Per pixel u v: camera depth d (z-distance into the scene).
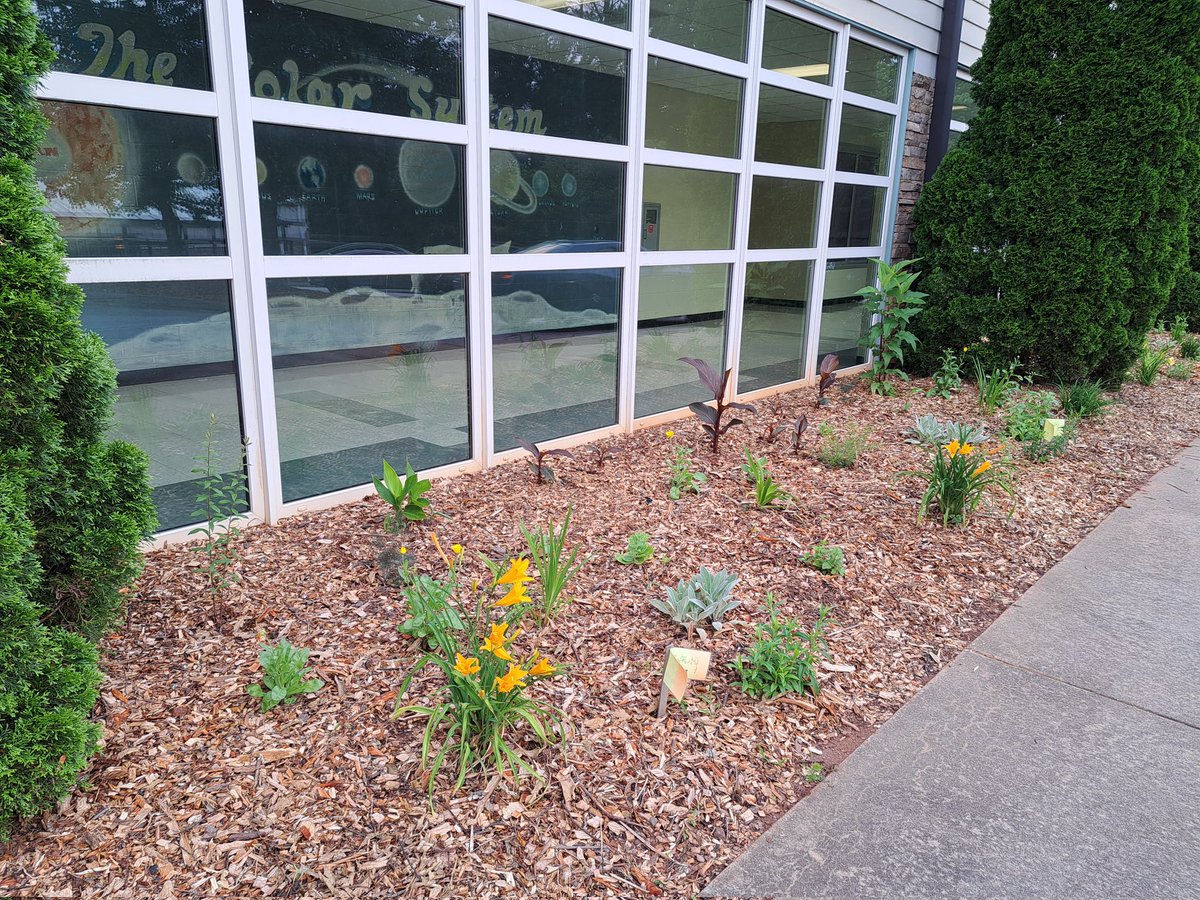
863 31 6.23
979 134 6.76
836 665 2.79
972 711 2.59
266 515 3.53
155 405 3.20
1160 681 2.78
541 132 4.28
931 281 7.02
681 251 5.32
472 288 4.13
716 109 5.29
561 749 2.19
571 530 3.57
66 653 1.92
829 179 6.37
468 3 3.77
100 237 2.91
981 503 4.30
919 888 1.86
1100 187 6.15
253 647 2.55
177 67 2.98
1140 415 6.52
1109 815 2.12
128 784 1.98
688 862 1.91
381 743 2.17
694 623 2.85
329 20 3.34
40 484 1.91
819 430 5.35
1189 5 5.70
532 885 1.78
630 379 5.18
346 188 3.55
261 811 1.92
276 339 3.48
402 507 3.45
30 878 1.71
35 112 1.89
